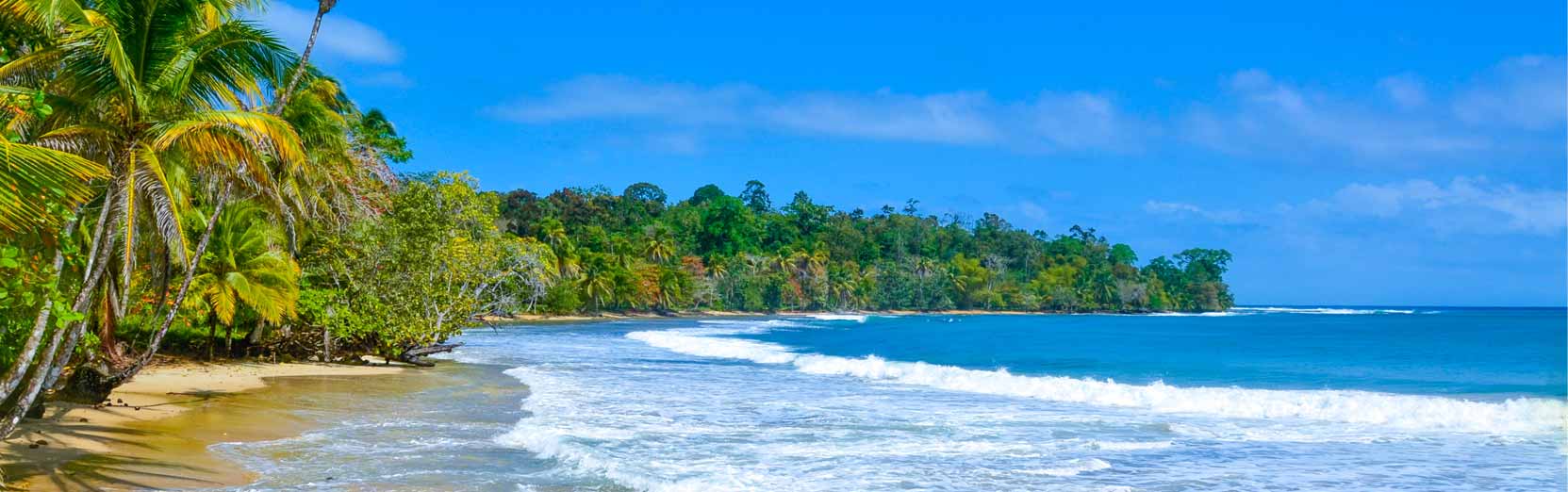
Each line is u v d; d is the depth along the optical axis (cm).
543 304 8675
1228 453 1386
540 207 12294
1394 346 5259
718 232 15338
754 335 6850
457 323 2925
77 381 1505
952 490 1118
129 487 997
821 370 2877
